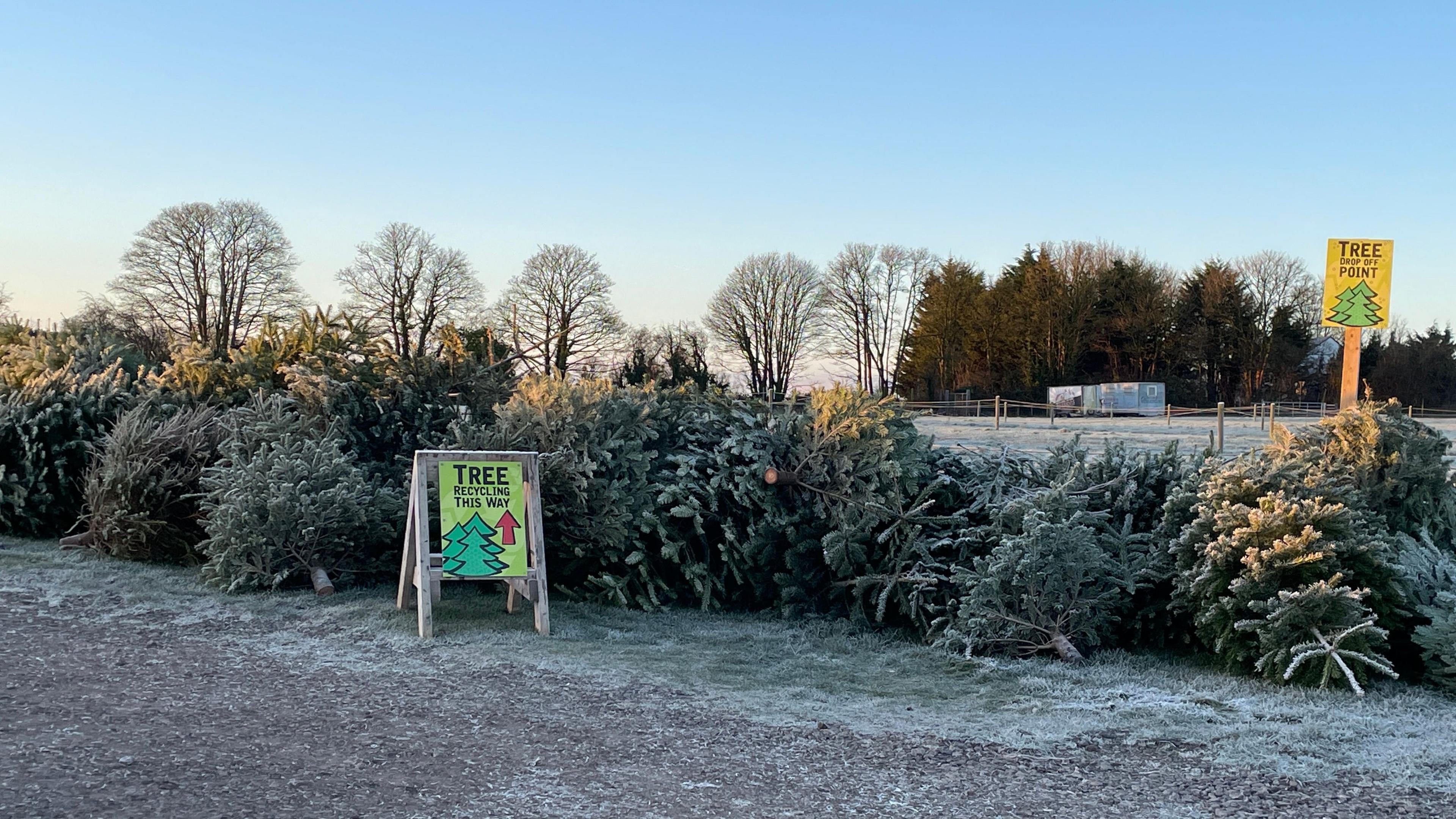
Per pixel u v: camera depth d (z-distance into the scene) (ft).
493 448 30.42
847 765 16.76
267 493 28.07
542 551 25.93
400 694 19.53
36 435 36.60
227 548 28.25
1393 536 25.39
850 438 30.01
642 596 29.76
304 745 16.12
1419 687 22.13
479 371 35.35
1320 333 203.21
